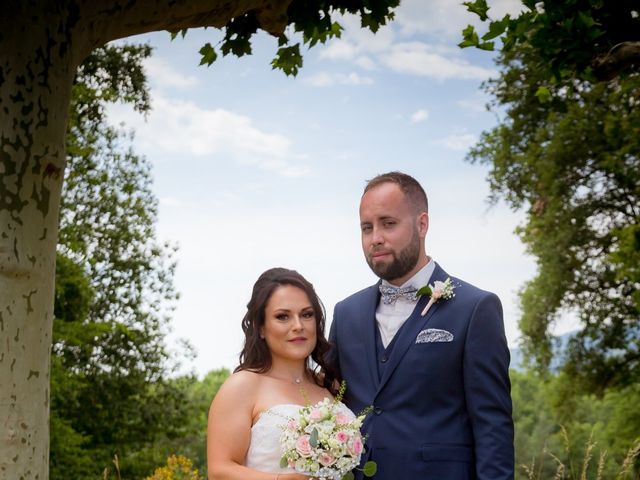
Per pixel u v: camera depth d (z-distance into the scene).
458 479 3.06
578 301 16.58
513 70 15.48
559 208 15.95
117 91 16.77
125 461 17.84
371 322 3.38
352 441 3.00
